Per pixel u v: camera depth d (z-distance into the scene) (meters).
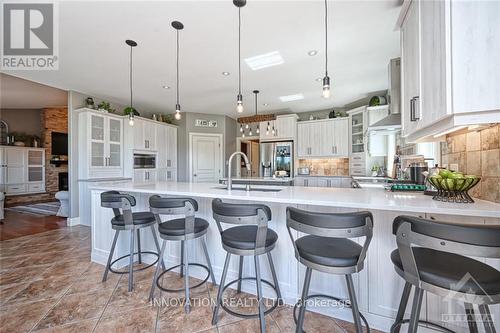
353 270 1.24
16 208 5.79
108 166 4.61
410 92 1.69
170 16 2.22
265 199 1.66
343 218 1.17
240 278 1.93
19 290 2.09
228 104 5.42
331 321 1.68
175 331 1.57
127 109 5.00
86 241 3.42
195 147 6.18
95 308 1.82
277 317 1.72
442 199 1.45
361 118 4.96
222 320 1.68
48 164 7.10
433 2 1.32
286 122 5.84
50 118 7.11
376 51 2.91
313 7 2.10
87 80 3.85
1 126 6.62
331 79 3.84
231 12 2.16
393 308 1.57
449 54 1.16
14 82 4.31
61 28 2.41
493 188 1.37
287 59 3.13
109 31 2.46
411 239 1.01
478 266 1.08
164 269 2.43
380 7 2.10
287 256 1.90
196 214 2.30
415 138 1.79
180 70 3.48
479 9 1.11
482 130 1.47
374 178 3.89
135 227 2.12
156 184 2.96
